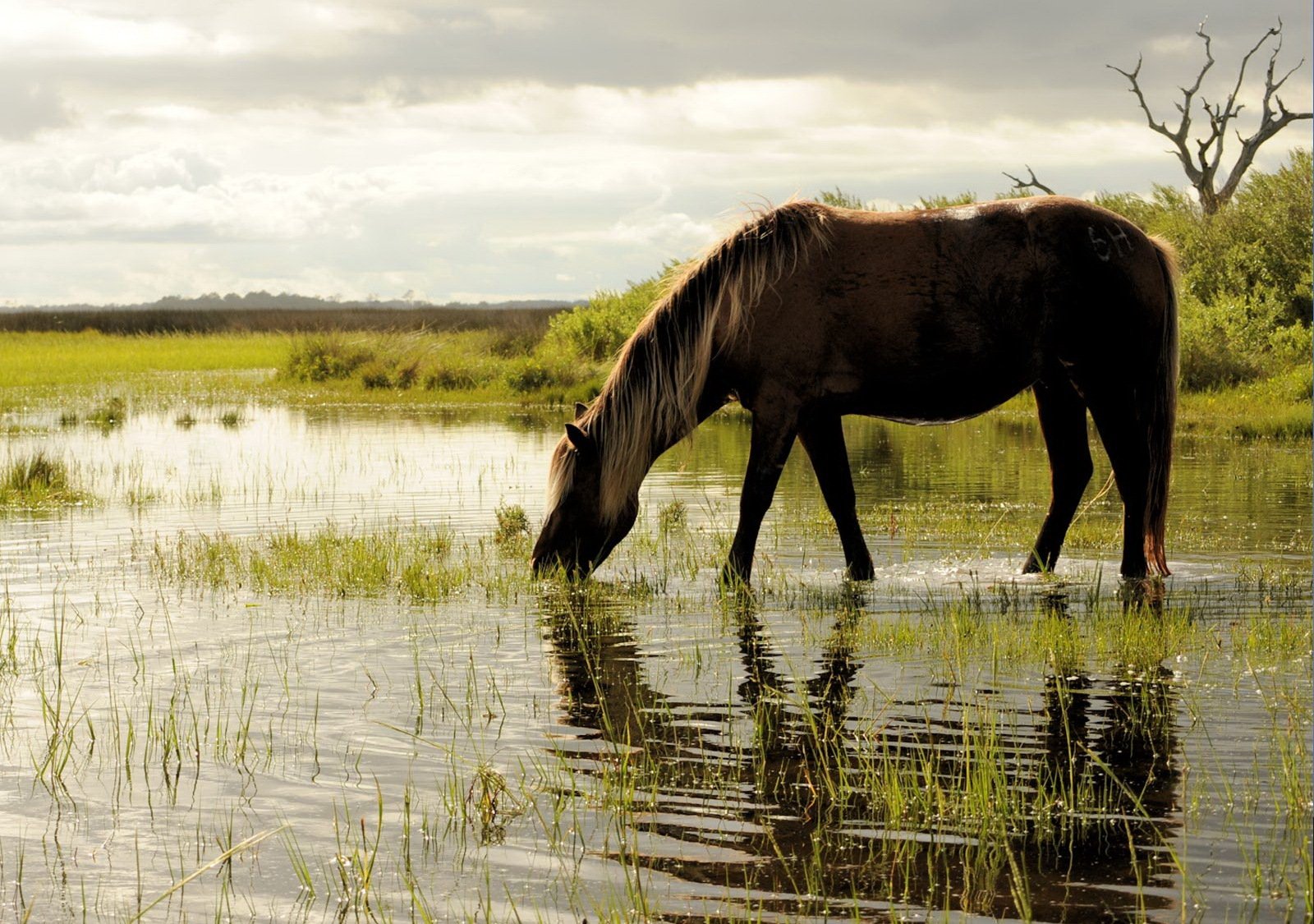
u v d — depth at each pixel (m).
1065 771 4.75
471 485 13.52
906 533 10.26
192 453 16.80
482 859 4.07
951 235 8.34
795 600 7.88
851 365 8.33
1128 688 5.83
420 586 8.16
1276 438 17.27
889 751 5.00
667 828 4.29
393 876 3.95
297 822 4.39
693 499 12.55
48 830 4.34
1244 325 23.27
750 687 5.96
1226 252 25.84
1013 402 24.06
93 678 6.21
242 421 21.98
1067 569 8.80
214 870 4.02
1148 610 7.23
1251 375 22.12
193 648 6.78
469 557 9.31
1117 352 8.54
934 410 8.57
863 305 8.24
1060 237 8.35
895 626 7.05
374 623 7.34
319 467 15.30
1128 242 8.52
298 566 8.97
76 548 9.86
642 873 3.95
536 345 33.62
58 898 3.83
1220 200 33.19
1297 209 25.06
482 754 5.07
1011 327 8.36
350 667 6.39
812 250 8.30
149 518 11.38
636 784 4.71
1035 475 14.22
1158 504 8.62
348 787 4.73
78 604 7.89
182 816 4.46
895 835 4.21
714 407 8.70
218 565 8.98
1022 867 3.94
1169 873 3.89
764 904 3.73
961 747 5.03
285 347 41.97
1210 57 35.41
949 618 7.15
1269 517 10.63
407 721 5.50
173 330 67.19
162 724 5.47
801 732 5.27
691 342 8.29
